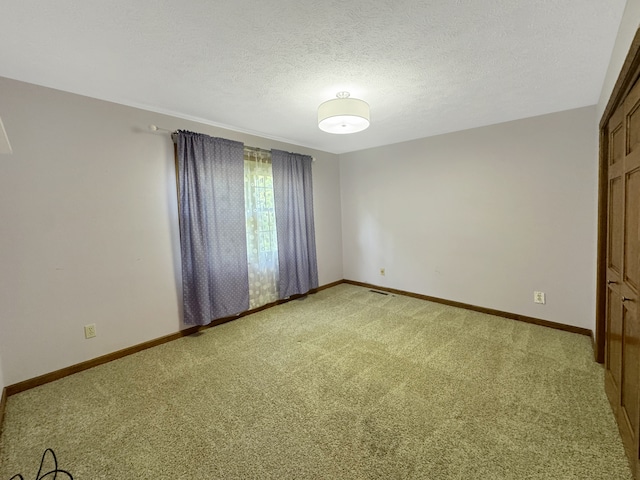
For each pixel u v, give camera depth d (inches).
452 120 123.8
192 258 119.2
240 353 105.4
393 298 165.5
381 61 75.2
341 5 54.4
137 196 107.2
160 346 112.2
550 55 73.4
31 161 85.6
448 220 147.6
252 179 143.5
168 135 114.9
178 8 54.5
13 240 83.7
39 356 88.4
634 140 56.5
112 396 81.6
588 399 75.0
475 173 136.4
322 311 147.3
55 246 90.4
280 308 152.6
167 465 59.0
